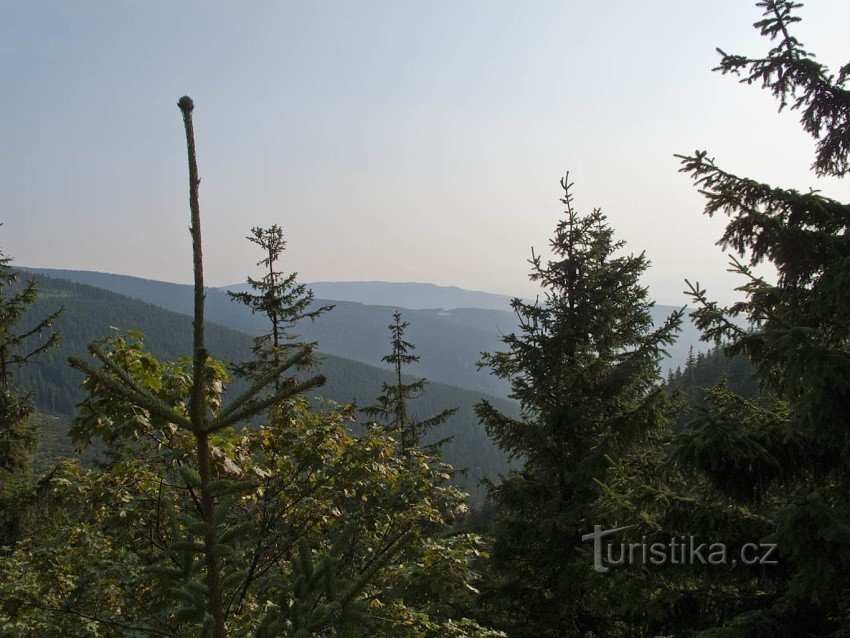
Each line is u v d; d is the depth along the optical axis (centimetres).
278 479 611
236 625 473
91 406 475
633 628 735
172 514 303
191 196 261
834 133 647
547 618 1119
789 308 602
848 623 512
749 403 612
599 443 1135
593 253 1253
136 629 450
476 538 663
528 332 1236
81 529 544
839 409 491
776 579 586
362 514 614
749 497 553
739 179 575
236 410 284
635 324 1257
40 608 500
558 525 1066
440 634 587
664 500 610
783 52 622
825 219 562
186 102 258
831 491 555
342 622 292
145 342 504
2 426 1614
